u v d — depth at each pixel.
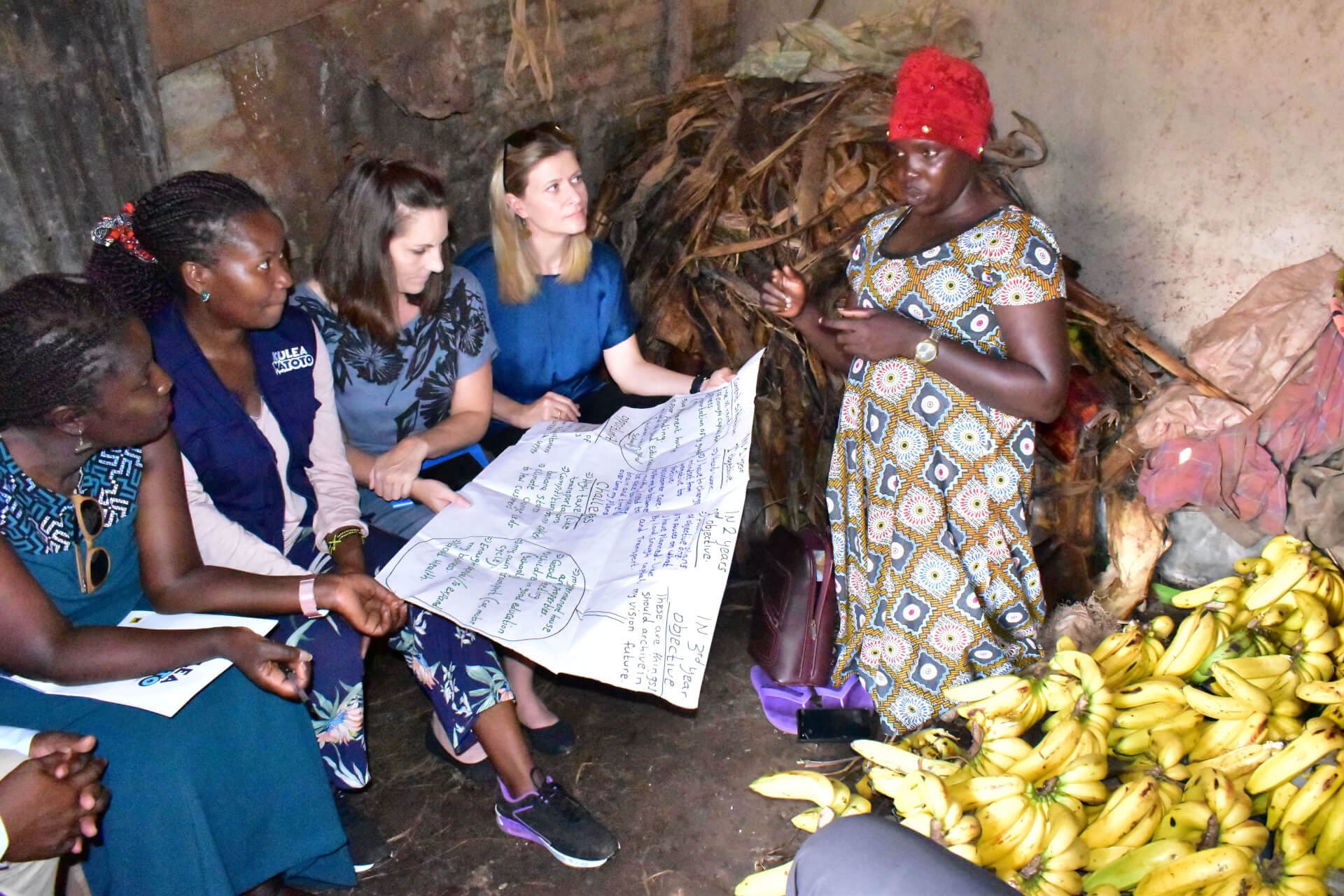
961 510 2.38
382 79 3.37
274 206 3.22
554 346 3.02
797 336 3.31
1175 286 3.53
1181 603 2.62
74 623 2.02
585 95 4.16
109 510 1.99
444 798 2.61
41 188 2.70
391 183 2.38
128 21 2.72
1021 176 3.90
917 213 2.32
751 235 3.53
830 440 3.26
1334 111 2.99
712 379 2.86
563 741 2.73
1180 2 3.22
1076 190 3.71
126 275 2.15
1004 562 2.42
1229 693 2.22
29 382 1.72
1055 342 2.16
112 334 1.76
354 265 2.44
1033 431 2.36
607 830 2.39
